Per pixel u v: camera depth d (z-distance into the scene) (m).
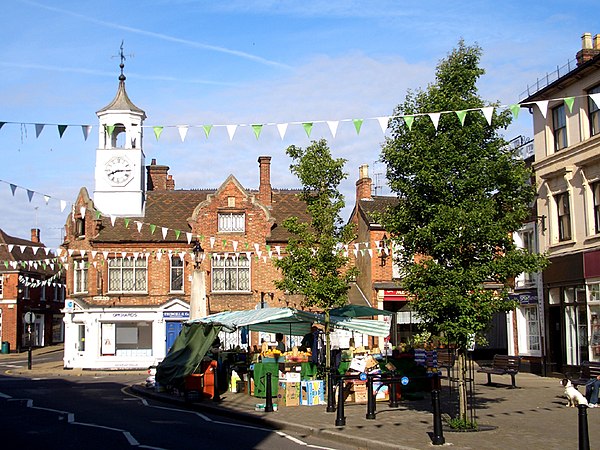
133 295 38.84
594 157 24.23
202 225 39.09
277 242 38.81
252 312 22.14
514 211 14.88
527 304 28.95
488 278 15.09
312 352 24.25
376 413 16.89
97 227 39.53
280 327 24.75
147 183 46.72
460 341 13.74
